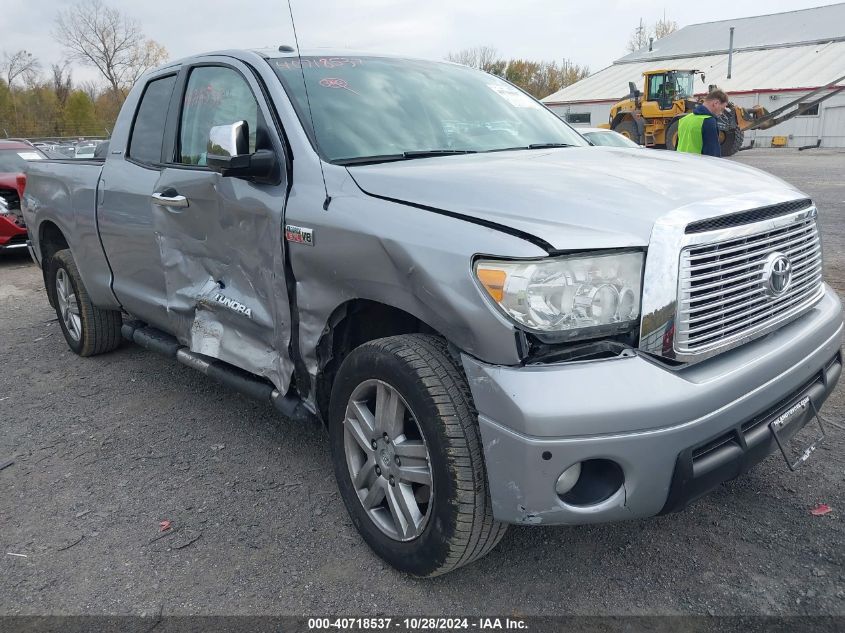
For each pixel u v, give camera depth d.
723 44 42.12
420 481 2.50
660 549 2.78
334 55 3.65
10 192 9.59
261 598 2.60
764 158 24.55
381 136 3.20
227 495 3.34
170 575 2.76
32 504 3.34
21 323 6.74
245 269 3.25
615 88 42.28
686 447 2.20
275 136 3.12
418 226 2.41
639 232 2.22
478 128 3.54
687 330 2.26
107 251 4.46
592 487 2.26
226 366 3.63
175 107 3.94
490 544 2.44
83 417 4.34
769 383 2.45
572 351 2.19
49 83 64.50
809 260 2.81
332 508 3.19
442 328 2.33
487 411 2.21
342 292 2.72
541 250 2.14
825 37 37.16
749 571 2.62
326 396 3.05
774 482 3.21
